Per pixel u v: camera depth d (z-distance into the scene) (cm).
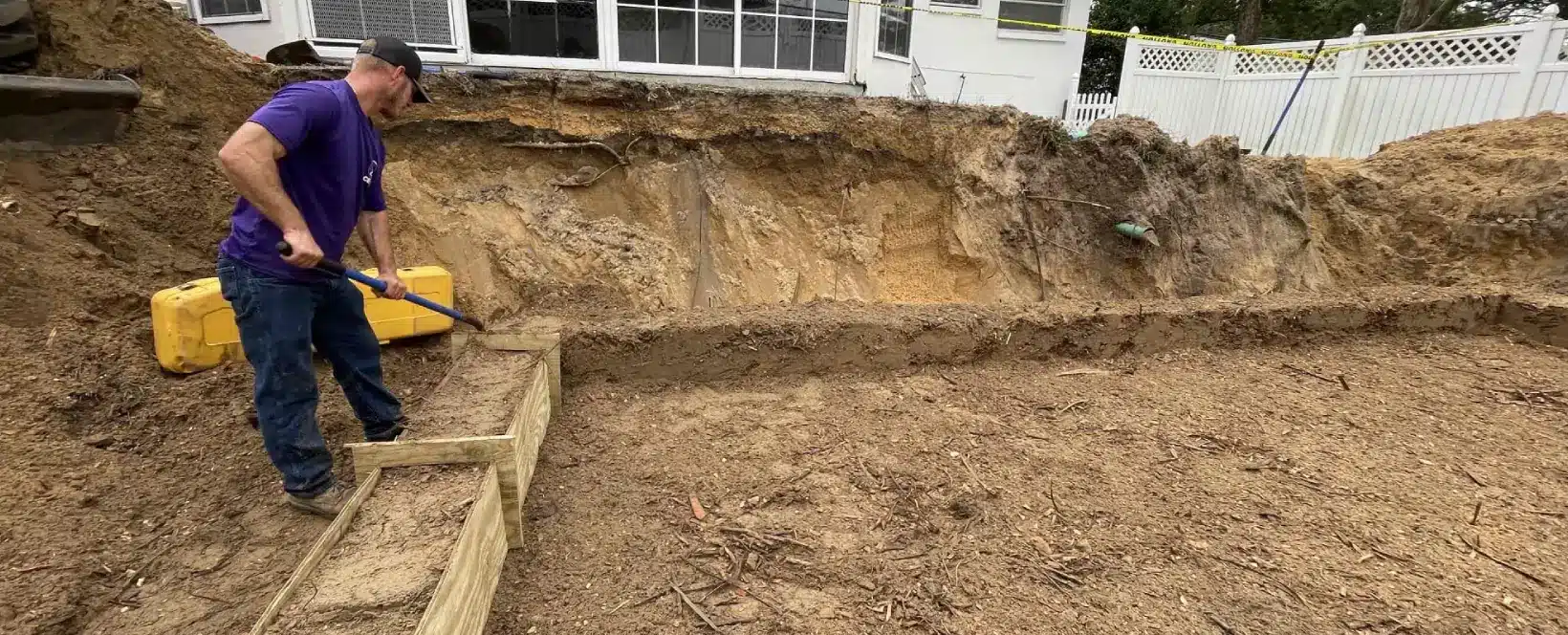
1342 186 779
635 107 526
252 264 239
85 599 226
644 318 440
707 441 356
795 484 317
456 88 484
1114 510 303
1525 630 239
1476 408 424
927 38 949
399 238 450
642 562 262
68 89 368
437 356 413
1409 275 728
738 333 426
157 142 411
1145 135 644
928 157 596
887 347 450
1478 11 1770
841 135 575
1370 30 1811
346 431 333
